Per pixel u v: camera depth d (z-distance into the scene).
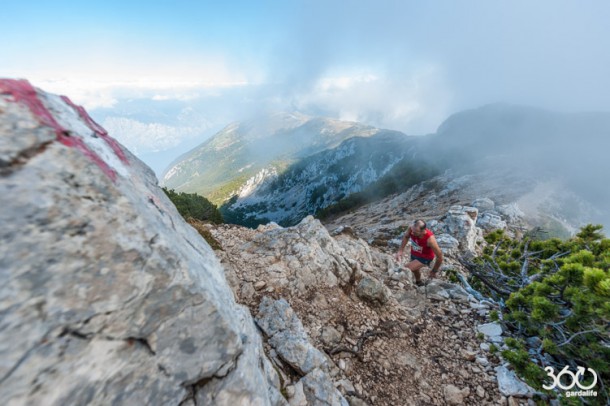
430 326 6.70
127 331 1.82
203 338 2.17
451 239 14.46
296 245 7.88
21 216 1.52
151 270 1.92
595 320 4.37
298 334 5.12
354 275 7.65
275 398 3.38
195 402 2.10
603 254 6.39
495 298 8.35
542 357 5.14
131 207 1.99
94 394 1.67
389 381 5.06
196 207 18.97
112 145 2.56
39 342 1.51
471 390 5.01
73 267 1.63
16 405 1.43
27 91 1.80
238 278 6.67
